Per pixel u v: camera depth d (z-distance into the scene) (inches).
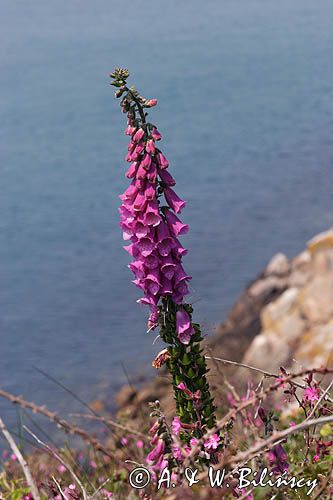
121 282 1117.1
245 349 722.8
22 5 6200.8
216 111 2354.8
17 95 2689.5
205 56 3351.4
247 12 4894.2
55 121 2298.2
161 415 171.8
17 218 1471.5
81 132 2151.8
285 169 1664.6
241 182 1587.1
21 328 997.2
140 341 899.4
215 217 1354.6
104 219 1427.2
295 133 2014.0
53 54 3555.6
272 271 786.2
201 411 190.2
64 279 1155.9
